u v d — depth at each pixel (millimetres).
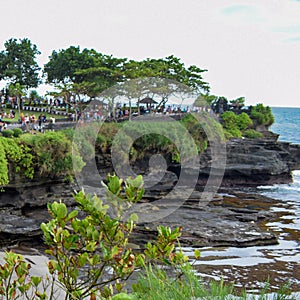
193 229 23938
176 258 4582
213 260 20156
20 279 4215
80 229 3818
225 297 4867
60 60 63375
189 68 51531
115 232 3781
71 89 45969
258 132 60250
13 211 27531
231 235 23547
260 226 28250
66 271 3961
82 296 4191
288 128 154250
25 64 71750
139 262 4090
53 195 29016
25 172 28188
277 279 18078
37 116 50938
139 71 47875
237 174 47500
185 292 4621
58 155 29000
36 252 20266
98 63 52188
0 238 21562
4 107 54531
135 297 3695
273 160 49375
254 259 20594
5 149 27500
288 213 33312
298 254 21812
